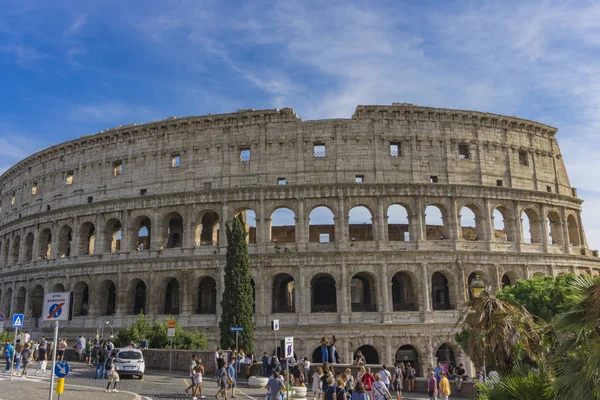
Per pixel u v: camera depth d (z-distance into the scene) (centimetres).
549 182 9719
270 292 8350
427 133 9100
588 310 2566
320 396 4419
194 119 9300
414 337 8144
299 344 8081
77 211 9844
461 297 8406
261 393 5100
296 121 9044
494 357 3422
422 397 5412
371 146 8931
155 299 8788
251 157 9019
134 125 9694
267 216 8719
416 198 8719
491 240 8825
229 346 7200
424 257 8456
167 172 9319
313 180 8800
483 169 9169
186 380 5834
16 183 11912
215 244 8981
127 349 6053
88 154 10144
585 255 9644
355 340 8088
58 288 9944
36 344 7875
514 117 9538
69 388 4969
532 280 7300
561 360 2673
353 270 8375
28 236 10988
